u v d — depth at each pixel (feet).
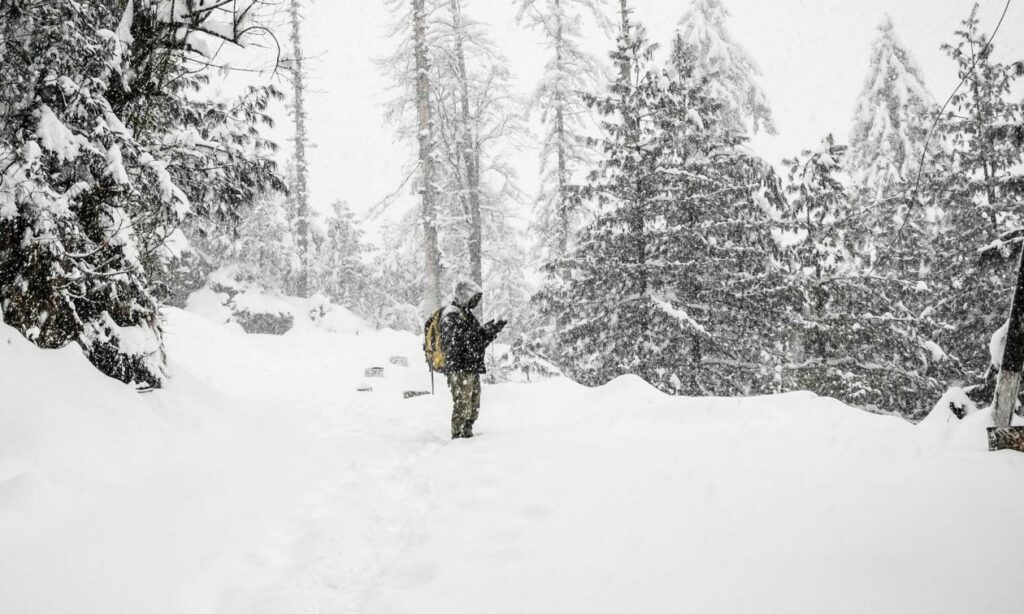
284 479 14.83
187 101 27.09
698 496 11.16
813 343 41.57
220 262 96.48
